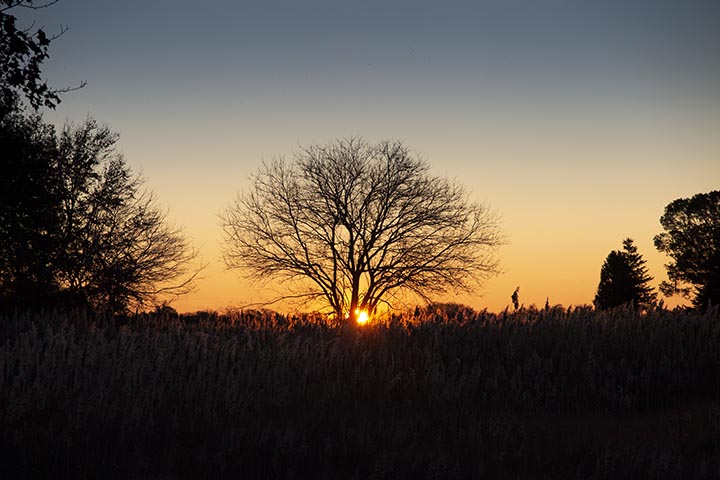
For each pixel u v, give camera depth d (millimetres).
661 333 14703
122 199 32062
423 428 9617
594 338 14500
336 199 36000
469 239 36062
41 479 7125
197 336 13141
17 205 26766
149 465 7699
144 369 10609
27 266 28188
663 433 9797
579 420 10891
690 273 59500
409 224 36406
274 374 11391
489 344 14539
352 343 14242
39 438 8078
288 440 8172
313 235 36125
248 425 9234
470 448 8773
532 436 9531
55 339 10750
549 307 16531
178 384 10461
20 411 8578
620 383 12422
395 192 36438
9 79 17234
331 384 11828
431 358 13227
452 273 35031
